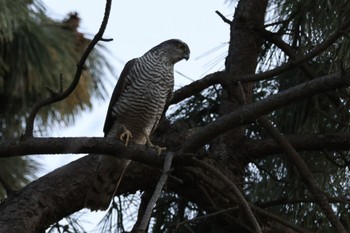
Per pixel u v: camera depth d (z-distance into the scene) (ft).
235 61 35.78
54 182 31.76
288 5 34.01
